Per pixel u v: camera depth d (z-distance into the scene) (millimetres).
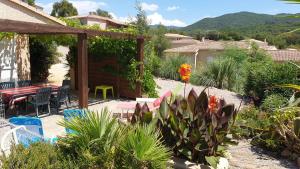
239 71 15062
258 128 5887
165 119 4031
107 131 2996
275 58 22234
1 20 5891
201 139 3992
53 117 7887
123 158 2914
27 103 8383
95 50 11617
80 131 3010
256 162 4770
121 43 10820
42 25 6875
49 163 2748
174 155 4094
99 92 12211
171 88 13992
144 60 11109
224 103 4508
